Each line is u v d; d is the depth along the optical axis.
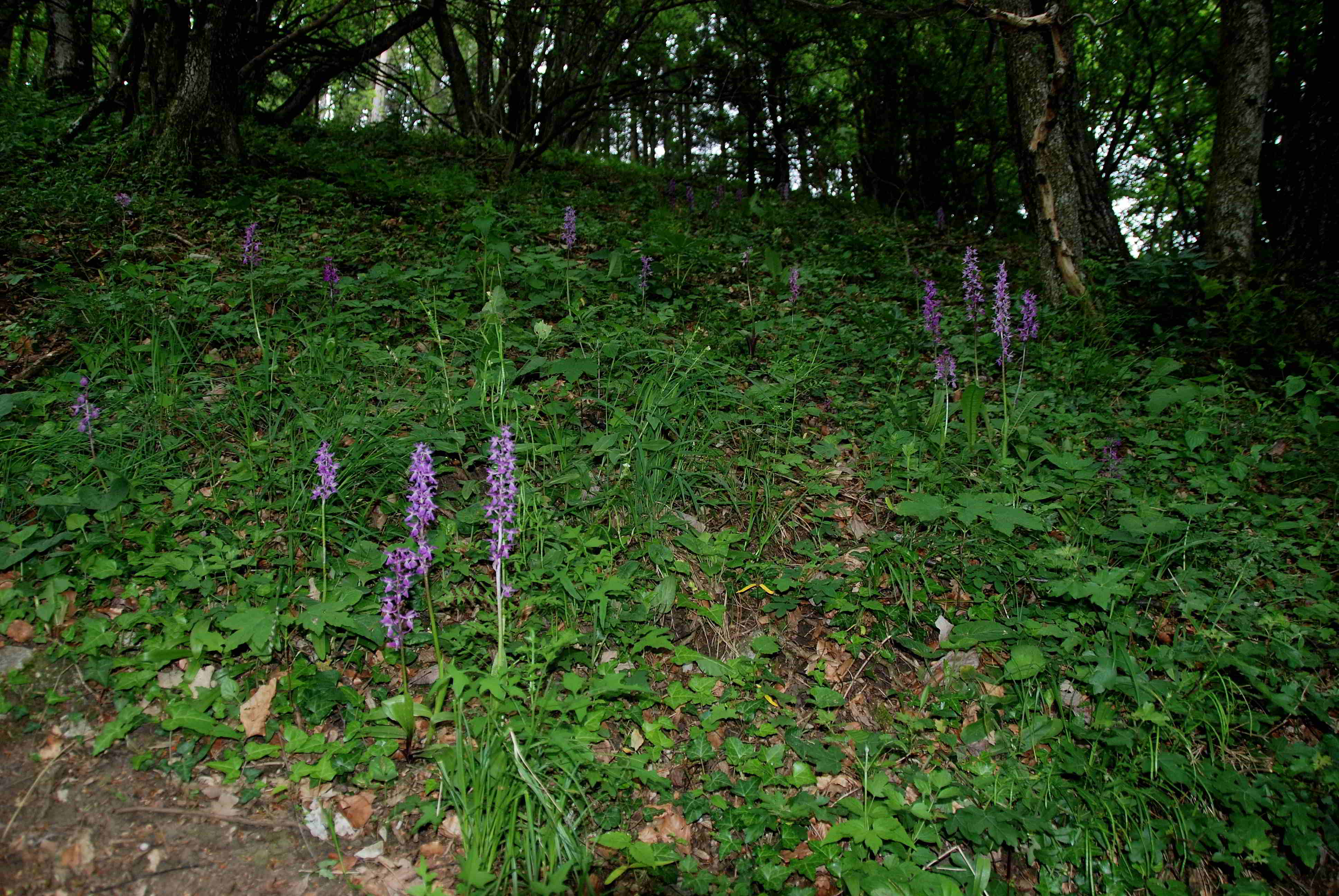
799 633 3.96
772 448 4.93
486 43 17.52
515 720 3.04
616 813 3.00
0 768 2.72
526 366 4.62
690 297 6.83
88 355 4.30
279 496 3.93
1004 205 24.42
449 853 2.82
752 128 16.11
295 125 13.91
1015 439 4.97
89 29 14.03
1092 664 3.68
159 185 7.78
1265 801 3.21
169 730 2.90
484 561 3.86
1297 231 9.28
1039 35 7.32
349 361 4.95
